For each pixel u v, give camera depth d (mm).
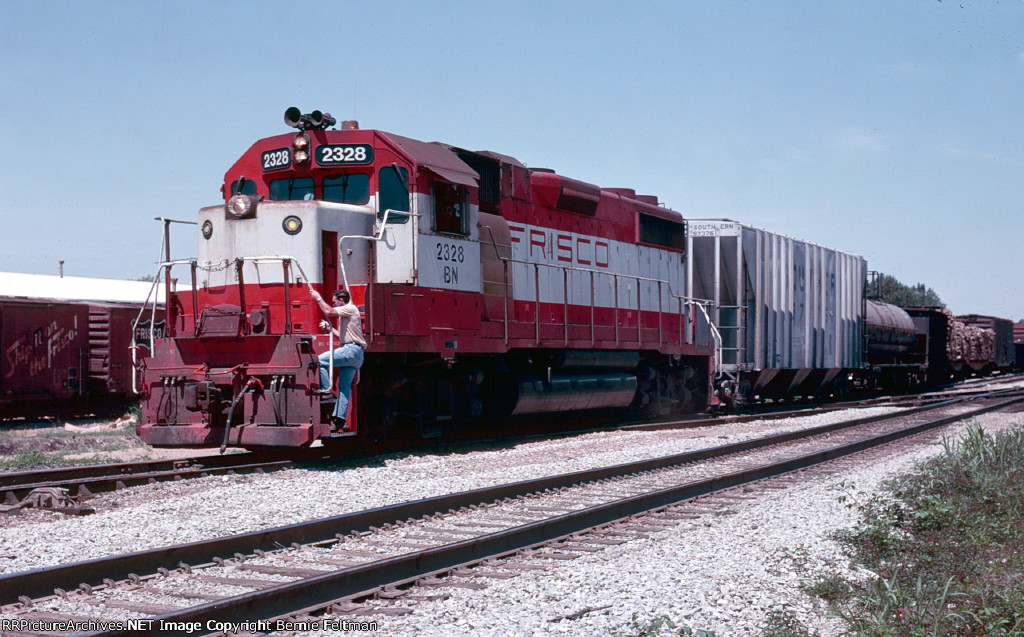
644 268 19328
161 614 4586
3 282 33375
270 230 11711
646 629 4871
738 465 12266
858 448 13906
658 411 20047
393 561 5785
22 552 6469
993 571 6344
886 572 6430
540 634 4883
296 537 6809
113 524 7516
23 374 20359
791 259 24766
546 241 16172
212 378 11398
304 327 11516
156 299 12078
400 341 12180
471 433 15781
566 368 17031
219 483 9680
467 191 13742
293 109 12305
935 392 38750
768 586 5988
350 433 11578
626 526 7965
